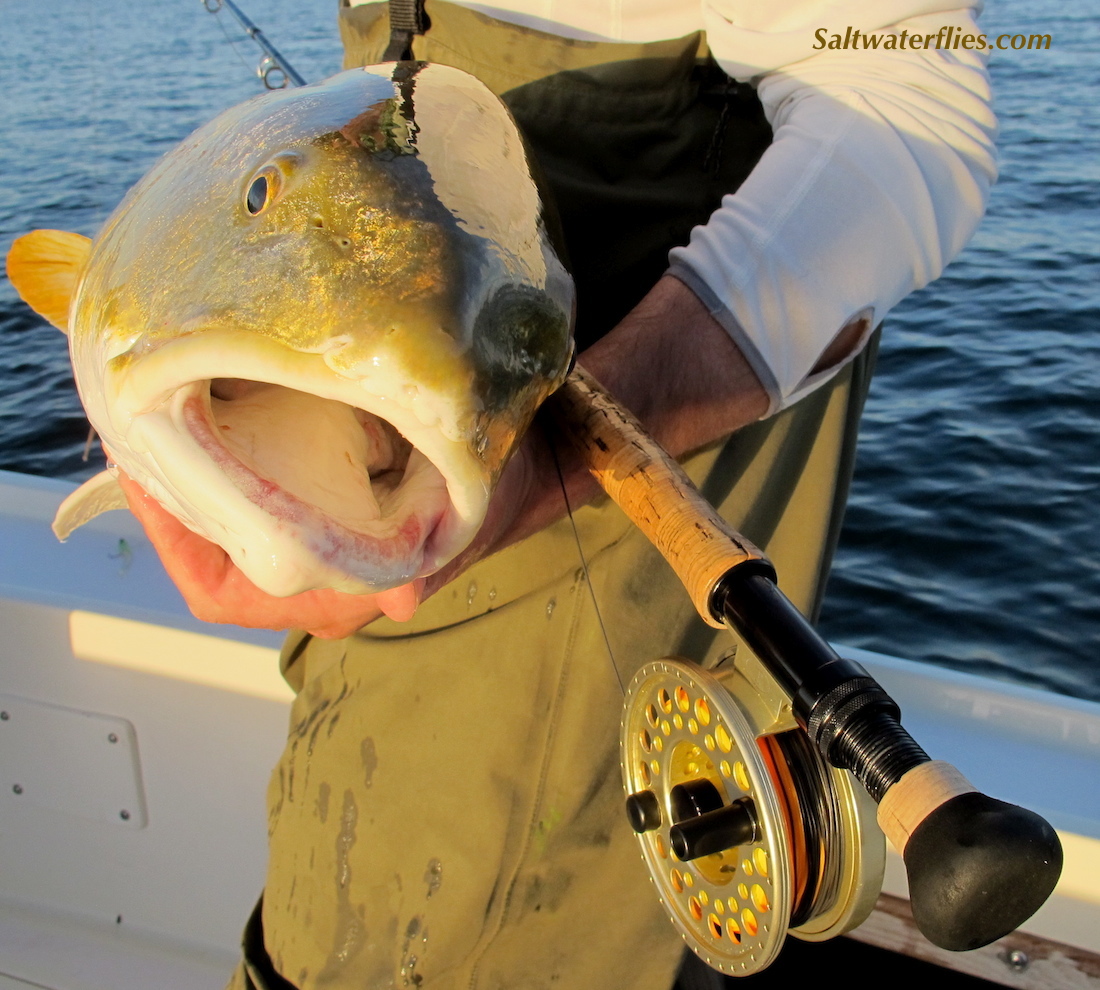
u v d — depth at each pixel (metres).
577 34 0.55
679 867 0.39
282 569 0.29
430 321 0.32
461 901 0.56
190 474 0.30
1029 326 2.55
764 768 0.34
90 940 0.75
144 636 0.70
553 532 0.54
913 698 0.68
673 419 0.45
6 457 1.98
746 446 0.56
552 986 0.56
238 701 0.70
